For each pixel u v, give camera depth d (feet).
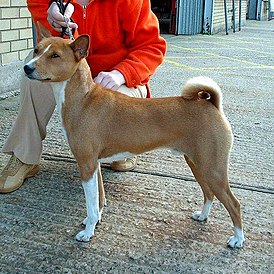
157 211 10.08
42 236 8.95
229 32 50.21
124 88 10.54
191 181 11.62
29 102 10.73
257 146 14.16
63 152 13.05
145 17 11.05
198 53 33.17
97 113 8.58
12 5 18.19
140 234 9.16
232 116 17.20
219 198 8.66
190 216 9.90
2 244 8.61
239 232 8.80
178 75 24.50
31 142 10.89
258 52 35.12
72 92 8.55
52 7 9.93
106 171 12.03
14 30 18.54
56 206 10.12
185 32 44.80
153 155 13.17
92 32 10.78
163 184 11.40
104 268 8.07
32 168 11.25
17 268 7.95
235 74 25.55
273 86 22.85
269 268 8.24
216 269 8.16
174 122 8.66
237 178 11.84
